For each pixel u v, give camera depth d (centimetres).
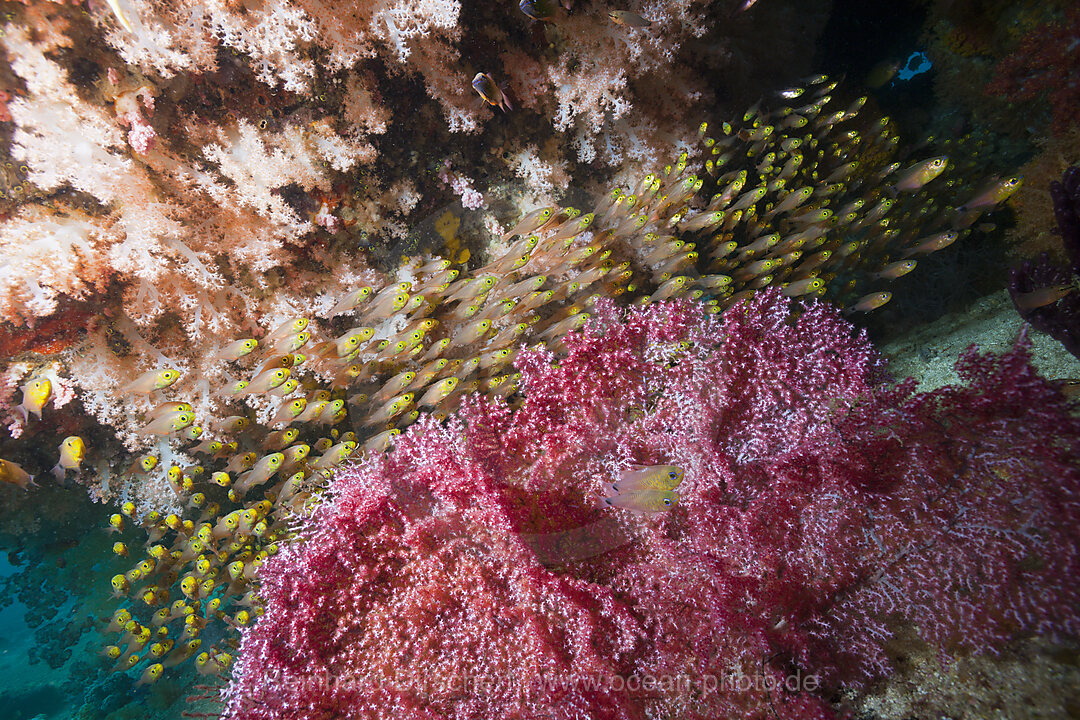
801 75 108
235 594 79
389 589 57
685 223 85
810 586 51
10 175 72
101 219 73
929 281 99
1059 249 87
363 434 83
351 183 80
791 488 54
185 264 76
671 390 60
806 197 87
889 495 51
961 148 107
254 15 69
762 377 58
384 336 83
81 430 85
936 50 110
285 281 82
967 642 47
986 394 50
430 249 86
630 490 53
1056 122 89
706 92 94
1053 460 47
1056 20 89
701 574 52
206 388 81
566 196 90
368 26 73
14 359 75
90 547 103
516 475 59
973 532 49
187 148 75
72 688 131
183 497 86
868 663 49
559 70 81
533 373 62
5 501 90
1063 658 45
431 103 81
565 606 53
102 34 68
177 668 118
